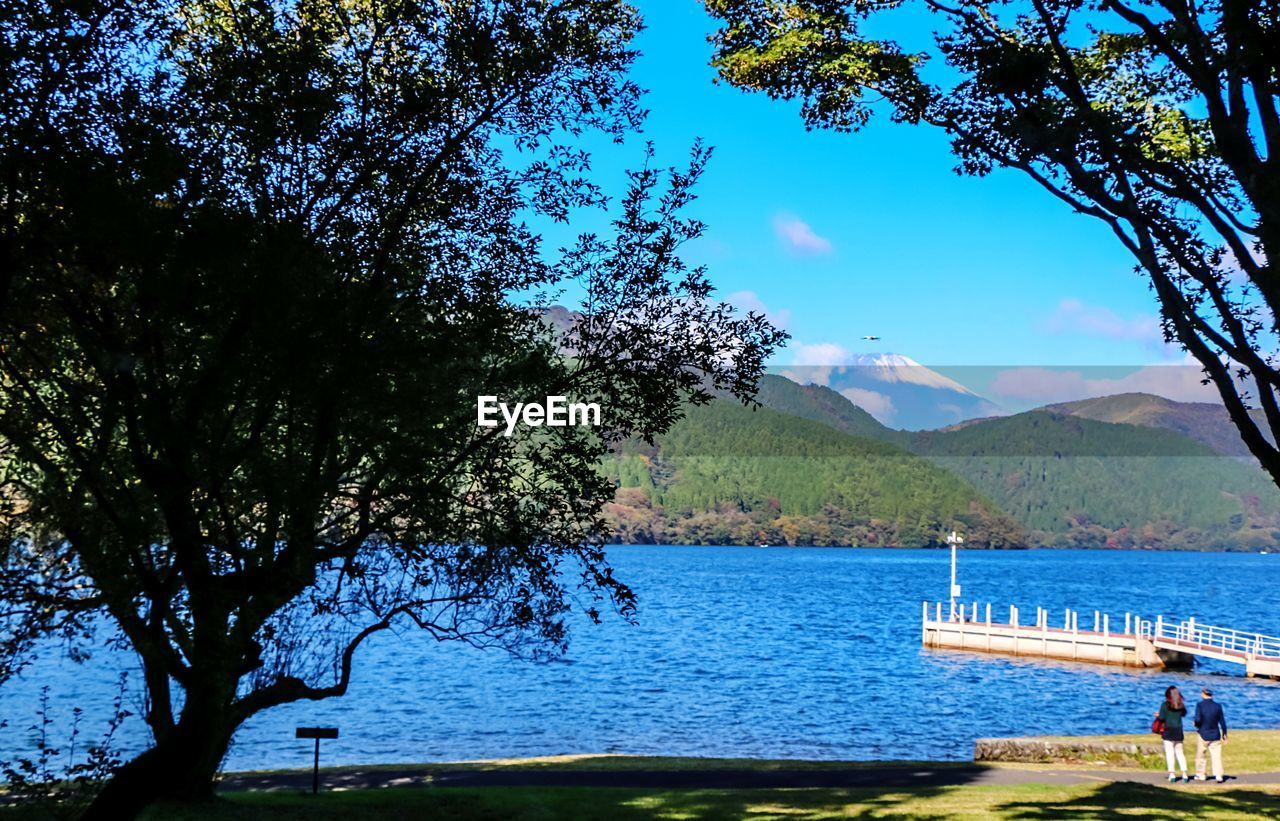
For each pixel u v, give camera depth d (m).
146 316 8.45
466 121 10.24
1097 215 9.73
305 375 8.19
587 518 10.23
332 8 9.96
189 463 8.45
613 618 87.50
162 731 13.77
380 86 9.99
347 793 16.61
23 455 9.02
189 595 9.73
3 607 8.83
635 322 10.28
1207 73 9.41
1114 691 48.06
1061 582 159.12
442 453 9.37
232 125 8.79
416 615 11.31
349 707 40.91
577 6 10.45
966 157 10.17
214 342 8.59
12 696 38.50
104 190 7.86
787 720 39.50
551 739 34.81
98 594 9.26
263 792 16.77
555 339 10.34
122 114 8.31
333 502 10.12
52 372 9.07
